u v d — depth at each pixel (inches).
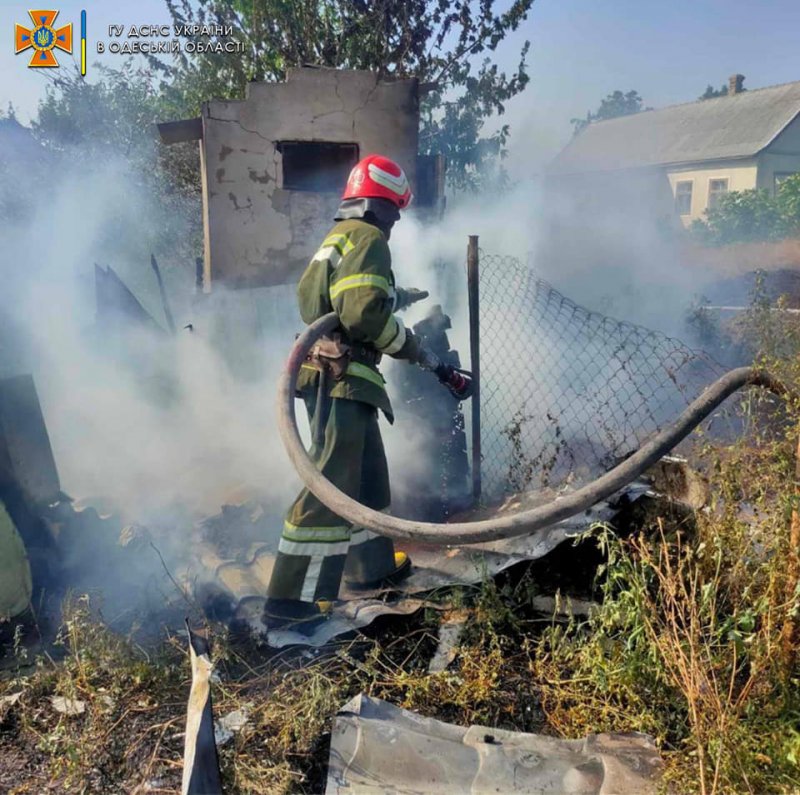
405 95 226.7
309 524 109.3
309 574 109.0
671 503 122.0
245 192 224.7
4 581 110.6
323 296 112.0
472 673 100.4
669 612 93.3
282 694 98.3
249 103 220.4
